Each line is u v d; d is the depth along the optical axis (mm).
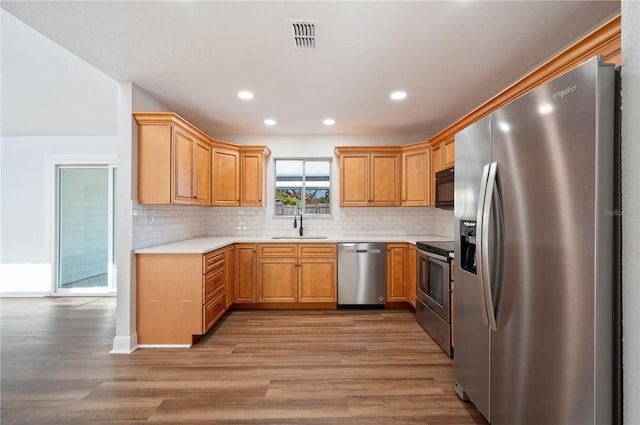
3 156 4211
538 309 1138
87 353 2508
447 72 2428
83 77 2887
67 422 1667
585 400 947
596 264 908
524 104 1200
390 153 3994
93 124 3934
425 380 2100
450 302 2436
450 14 1718
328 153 4348
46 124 3910
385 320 3322
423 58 2211
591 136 913
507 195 1305
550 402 1088
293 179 4391
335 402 1848
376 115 3494
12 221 4215
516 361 1270
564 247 1018
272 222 4320
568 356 1009
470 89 2758
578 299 967
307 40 1983
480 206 1429
